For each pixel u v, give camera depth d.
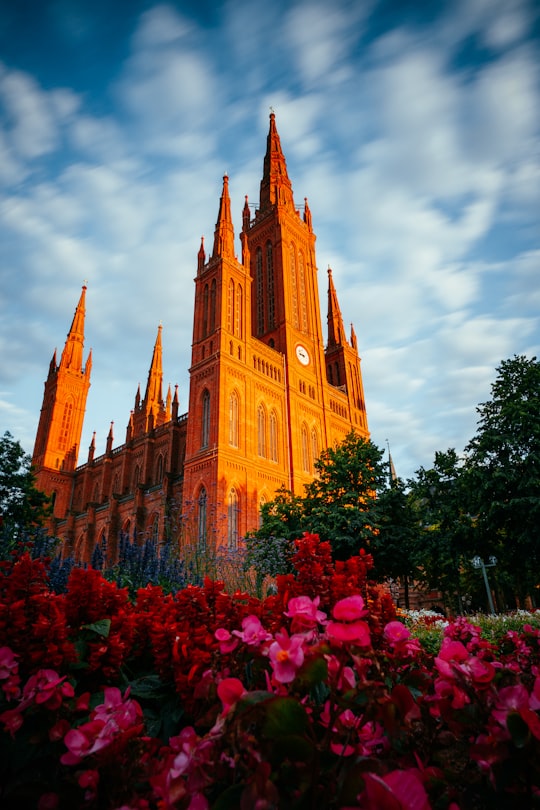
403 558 31.39
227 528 43.19
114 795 2.68
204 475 45.62
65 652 3.99
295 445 56.28
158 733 4.05
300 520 32.50
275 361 59.22
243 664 3.68
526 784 2.37
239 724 2.19
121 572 13.45
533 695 2.51
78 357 94.44
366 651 2.63
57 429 86.19
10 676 3.36
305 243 74.75
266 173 81.38
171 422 63.19
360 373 77.62
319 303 72.81
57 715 3.35
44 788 3.00
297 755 2.13
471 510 27.97
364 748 2.78
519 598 40.16
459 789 2.66
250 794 1.98
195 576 16.31
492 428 28.47
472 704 2.82
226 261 56.09
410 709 2.51
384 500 31.77
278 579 5.11
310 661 2.39
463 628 5.19
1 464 34.81
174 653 4.05
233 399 50.53
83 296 100.06
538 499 24.23
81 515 68.06
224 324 52.25
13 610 3.91
